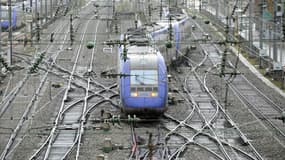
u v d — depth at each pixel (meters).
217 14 152.00
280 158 58.44
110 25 145.38
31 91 85.94
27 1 170.00
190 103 81.44
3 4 143.00
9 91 85.00
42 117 73.12
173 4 174.12
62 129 67.81
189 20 124.75
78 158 57.31
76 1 179.38
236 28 134.88
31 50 115.88
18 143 61.69
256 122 71.88
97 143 62.53
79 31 145.88
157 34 95.56
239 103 82.38
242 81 98.69
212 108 79.38
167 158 56.56
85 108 77.50
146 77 70.31
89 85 91.81
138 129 68.06
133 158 57.06
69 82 92.50
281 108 78.81
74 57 115.50
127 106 69.62
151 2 170.00
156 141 62.09
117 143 62.28
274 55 99.75
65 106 79.19
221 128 69.44
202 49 127.44
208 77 99.19
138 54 73.75
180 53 109.31
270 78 101.38
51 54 116.06
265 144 63.00
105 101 82.56
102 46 127.12
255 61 116.56
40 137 64.56
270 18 109.00
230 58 118.19
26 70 96.81
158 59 72.25
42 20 143.00
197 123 71.88
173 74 100.69
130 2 168.62
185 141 63.97
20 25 145.75
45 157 56.62
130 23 149.88
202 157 58.62
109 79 95.94
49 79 95.56
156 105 69.44
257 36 126.31
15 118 71.88
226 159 57.56
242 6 141.00
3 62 85.81
